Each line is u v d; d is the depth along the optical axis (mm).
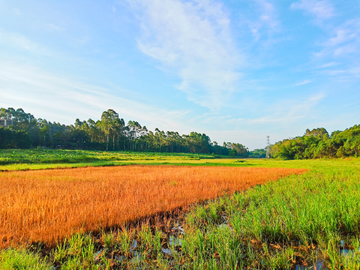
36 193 9234
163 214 7355
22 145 73375
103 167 27688
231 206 7730
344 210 6215
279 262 4043
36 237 5039
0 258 3963
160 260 4281
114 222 6168
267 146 136625
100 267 4008
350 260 3900
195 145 153000
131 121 123562
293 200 8109
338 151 66688
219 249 4434
